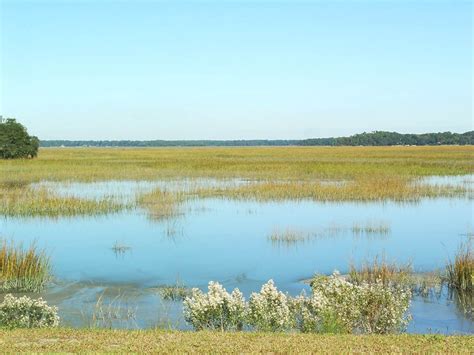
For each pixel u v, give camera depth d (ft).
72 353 27.17
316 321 35.14
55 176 153.99
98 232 76.43
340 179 147.23
